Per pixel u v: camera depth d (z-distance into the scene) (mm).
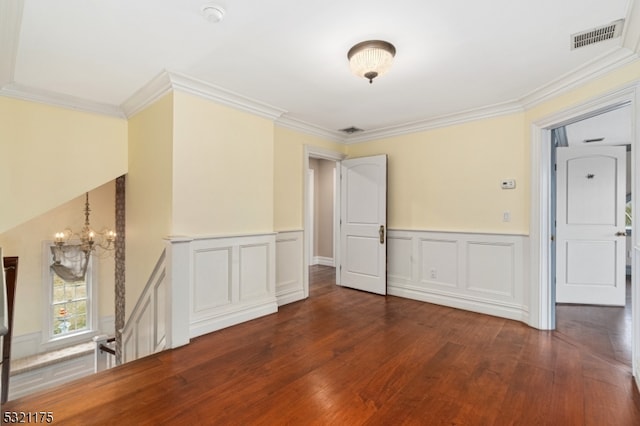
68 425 1612
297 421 1661
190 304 2773
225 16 1849
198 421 1656
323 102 3277
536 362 2324
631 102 2189
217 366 2244
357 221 4543
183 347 2566
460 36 2055
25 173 2893
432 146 3914
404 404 1810
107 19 1875
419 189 4027
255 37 2076
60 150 3082
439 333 2885
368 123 4031
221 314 2998
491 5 1750
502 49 2211
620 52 2166
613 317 3363
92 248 4863
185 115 2771
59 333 4770
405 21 1896
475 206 3562
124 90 2947
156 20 1891
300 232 4086
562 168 3869
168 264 2590
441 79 2713
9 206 2812
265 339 2736
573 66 2441
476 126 3559
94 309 5012
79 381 2031
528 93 2982
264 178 3455
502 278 3369
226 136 3088
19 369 4203
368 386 1992
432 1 1719
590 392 1934
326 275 5551
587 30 1979
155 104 2951
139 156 3223
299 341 2693
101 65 2463
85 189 3229
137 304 3191
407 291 4109
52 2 1710
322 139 4434
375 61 2137
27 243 4496
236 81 2762
